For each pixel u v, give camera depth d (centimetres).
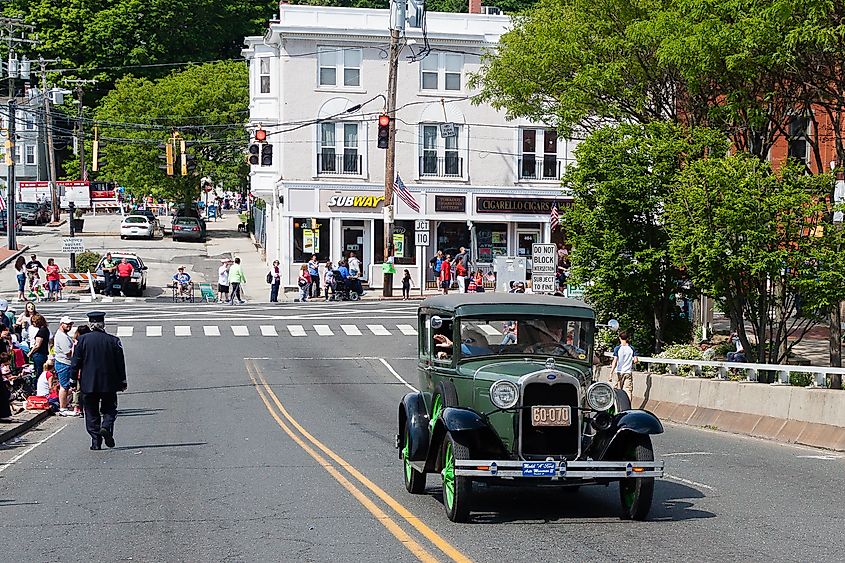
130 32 10281
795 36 2255
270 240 6894
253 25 10969
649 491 1188
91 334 1911
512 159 6444
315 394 2978
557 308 1341
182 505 1314
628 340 3156
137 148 8338
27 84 10506
